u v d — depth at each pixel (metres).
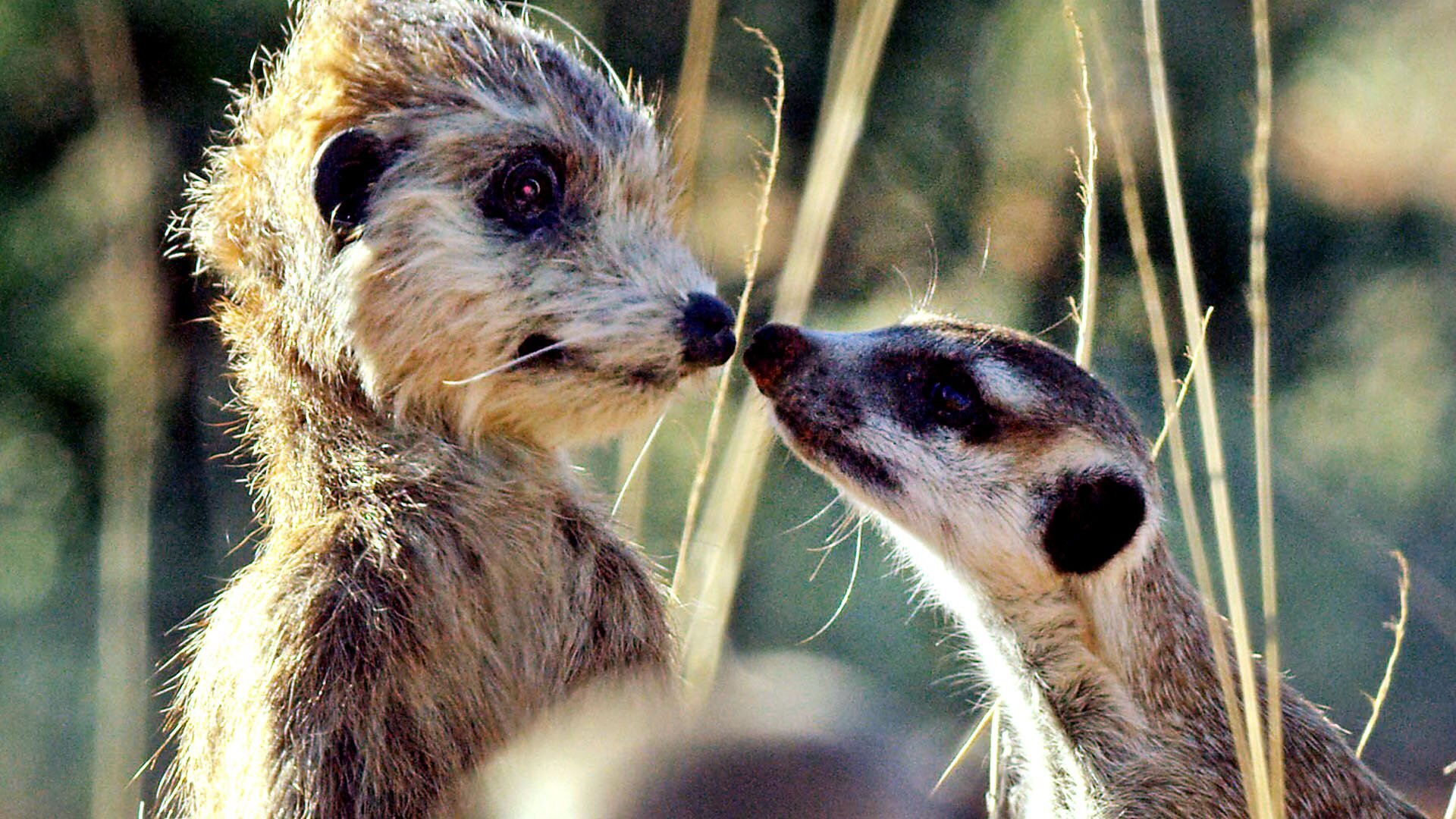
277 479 6.43
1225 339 19.53
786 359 7.93
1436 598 10.94
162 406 15.10
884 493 7.85
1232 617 6.14
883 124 16.78
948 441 7.79
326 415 6.25
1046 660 7.90
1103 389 7.93
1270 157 21.75
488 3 7.95
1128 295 17.30
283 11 15.60
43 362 16.23
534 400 6.23
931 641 14.40
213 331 14.99
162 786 7.09
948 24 17.25
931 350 7.93
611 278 6.30
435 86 6.33
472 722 5.89
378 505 6.01
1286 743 7.79
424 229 6.13
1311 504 19.61
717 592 7.54
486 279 6.13
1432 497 21.05
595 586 6.48
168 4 15.21
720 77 16.61
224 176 6.81
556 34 15.62
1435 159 24.36
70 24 15.55
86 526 17.36
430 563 5.90
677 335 6.28
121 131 14.33
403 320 6.11
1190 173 18.66
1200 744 7.69
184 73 15.48
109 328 15.22
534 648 6.16
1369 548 19.34
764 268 15.25
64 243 16.30
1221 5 18.61
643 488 7.83
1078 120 17.03
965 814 4.98
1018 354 7.90
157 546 15.80
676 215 6.97
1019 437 7.71
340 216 6.19
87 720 16.36
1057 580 7.75
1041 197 16.66
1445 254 23.53
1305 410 22.06
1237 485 19.12
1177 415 6.25
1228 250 19.00
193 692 6.64
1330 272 22.48
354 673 5.68
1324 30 23.73
